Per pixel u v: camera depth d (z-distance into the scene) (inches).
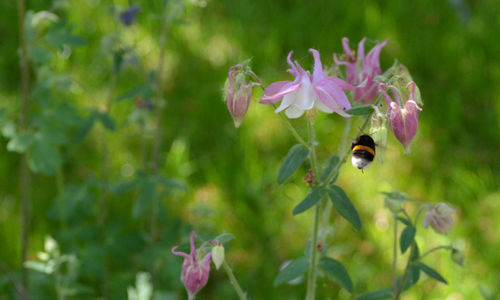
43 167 37.6
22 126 38.1
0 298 40.1
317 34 57.1
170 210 44.5
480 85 53.4
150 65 54.4
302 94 30.6
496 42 56.1
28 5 53.6
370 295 34.0
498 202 44.4
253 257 43.1
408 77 31.7
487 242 42.8
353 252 42.9
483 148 48.8
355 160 31.3
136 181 39.0
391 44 56.4
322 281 41.4
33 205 44.0
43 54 37.5
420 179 46.6
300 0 59.0
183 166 47.0
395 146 47.9
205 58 55.4
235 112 31.2
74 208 40.4
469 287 41.2
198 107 51.5
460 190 45.6
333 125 49.1
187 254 31.4
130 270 40.7
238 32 57.1
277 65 55.2
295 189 45.4
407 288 33.9
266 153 48.0
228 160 47.7
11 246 42.6
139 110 39.9
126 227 43.9
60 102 38.6
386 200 33.0
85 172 46.7
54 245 37.3
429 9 58.7
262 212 44.6
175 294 40.7
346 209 31.7
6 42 54.2
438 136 49.4
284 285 41.7
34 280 39.4
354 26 57.6
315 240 32.6
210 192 45.8
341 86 30.8
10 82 52.0
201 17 58.2
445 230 32.9
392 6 58.5
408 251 42.5
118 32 39.5
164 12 39.1
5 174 45.3
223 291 41.8
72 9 55.4
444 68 54.9
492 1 59.6
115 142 48.9
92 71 52.6
